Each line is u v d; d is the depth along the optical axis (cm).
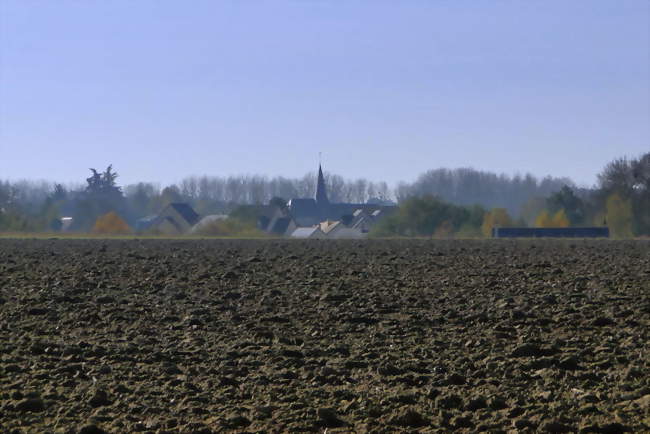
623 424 1933
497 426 1962
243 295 4231
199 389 2347
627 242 11075
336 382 2406
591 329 3178
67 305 3878
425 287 4566
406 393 2236
